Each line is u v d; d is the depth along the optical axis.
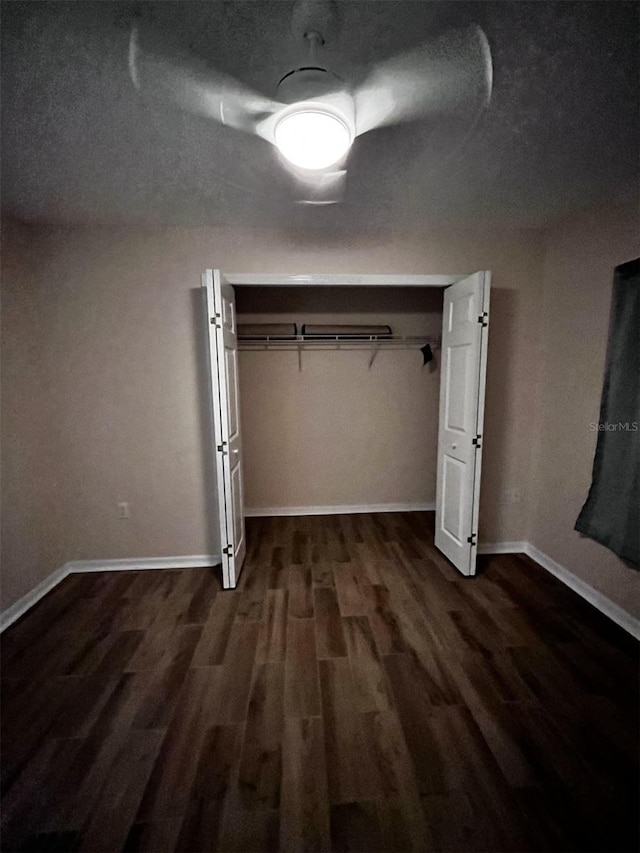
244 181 1.89
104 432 2.64
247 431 3.60
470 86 1.26
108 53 1.12
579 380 2.39
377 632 2.02
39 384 2.48
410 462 3.75
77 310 2.52
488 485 2.86
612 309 2.05
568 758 1.35
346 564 2.76
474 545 2.52
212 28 1.03
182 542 2.78
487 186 1.97
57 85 1.23
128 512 2.72
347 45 1.09
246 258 2.54
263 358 3.52
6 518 2.15
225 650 1.90
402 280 2.60
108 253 2.49
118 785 1.27
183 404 2.65
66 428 2.61
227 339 2.38
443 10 0.99
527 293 2.68
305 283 2.57
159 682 1.71
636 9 0.99
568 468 2.49
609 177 1.89
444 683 1.68
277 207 2.21
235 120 1.41
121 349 2.57
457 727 1.47
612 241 2.12
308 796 1.23
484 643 1.93
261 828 1.15
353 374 3.59
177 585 2.52
